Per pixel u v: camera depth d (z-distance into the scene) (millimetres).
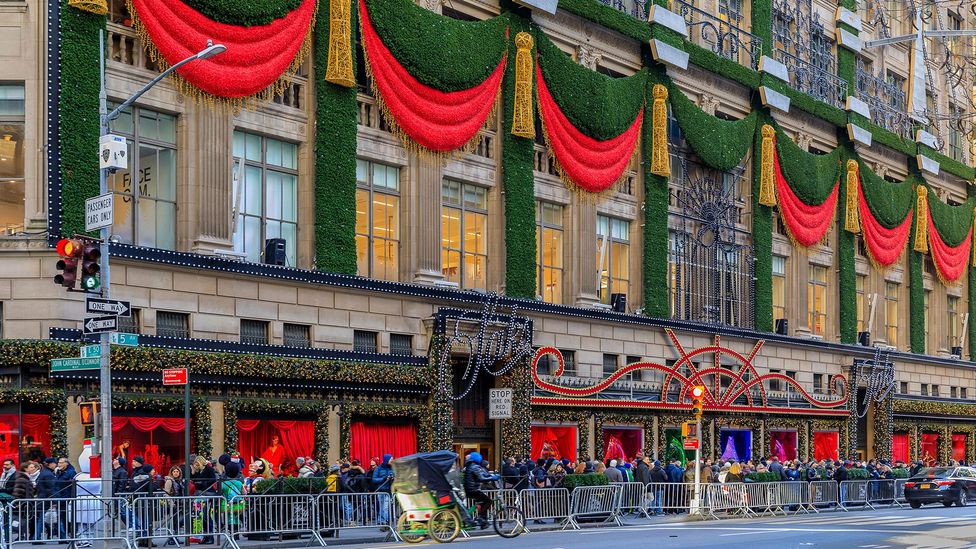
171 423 32375
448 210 42531
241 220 35656
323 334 36906
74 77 31266
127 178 32656
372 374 37656
